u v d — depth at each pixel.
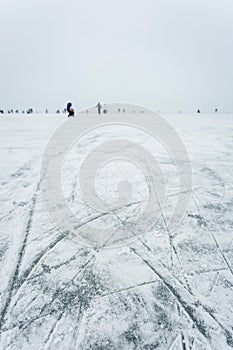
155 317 1.51
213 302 1.61
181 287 1.73
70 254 2.09
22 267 1.94
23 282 1.80
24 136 7.61
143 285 1.75
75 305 1.61
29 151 5.54
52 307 1.60
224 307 1.58
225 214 2.73
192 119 15.03
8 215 2.72
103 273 1.87
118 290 1.71
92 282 1.79
